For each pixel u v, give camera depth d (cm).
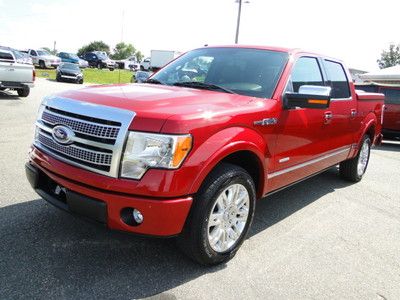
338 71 548
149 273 321
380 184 681
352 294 323
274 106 379
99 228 387
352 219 491
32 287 289
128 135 286
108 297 286
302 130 427
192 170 294
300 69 447
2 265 312
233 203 343
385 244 425
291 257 375
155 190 284
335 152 540
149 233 294
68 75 2753
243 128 339
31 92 1759
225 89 397
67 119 316
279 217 476
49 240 357
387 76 1873
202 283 315
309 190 602
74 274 310
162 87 390
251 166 381
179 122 289
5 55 1656
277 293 313
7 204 430
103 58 5344
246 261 358
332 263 371
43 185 345
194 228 310
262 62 430
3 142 727
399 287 340
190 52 499
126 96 326
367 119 634
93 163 298
